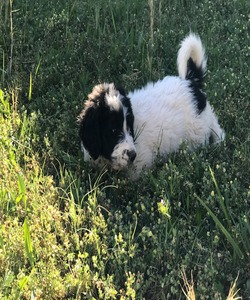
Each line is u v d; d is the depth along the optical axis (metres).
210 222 0.79
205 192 0.82
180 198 0.83
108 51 1.27
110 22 1.43
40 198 0.81
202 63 1.04
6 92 1.11
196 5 1.54
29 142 0.95
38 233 0.75
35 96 1.14
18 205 0.81
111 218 0.78
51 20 1.38
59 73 1.19
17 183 0.83
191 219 0.79
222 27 1.41
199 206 0.80
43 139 0.98
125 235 0.73
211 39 1.35
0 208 0.79
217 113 1.07
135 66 1.23
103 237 0.75
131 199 0.86
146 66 1.20
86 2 1.49
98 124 0.85
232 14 1.49
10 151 0.90
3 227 0.74
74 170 0.91
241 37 1.38
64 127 0.97
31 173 0.88
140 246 0.75
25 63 1.25
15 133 0.98
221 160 0.90
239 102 1.07
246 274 0.69
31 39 1.32
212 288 0.65
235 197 0.80
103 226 0.76
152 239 0.74
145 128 0.91
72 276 0.67
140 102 0.94
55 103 1.09
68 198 0.81
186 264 0.69
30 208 0.80
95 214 0.78
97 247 0.72
